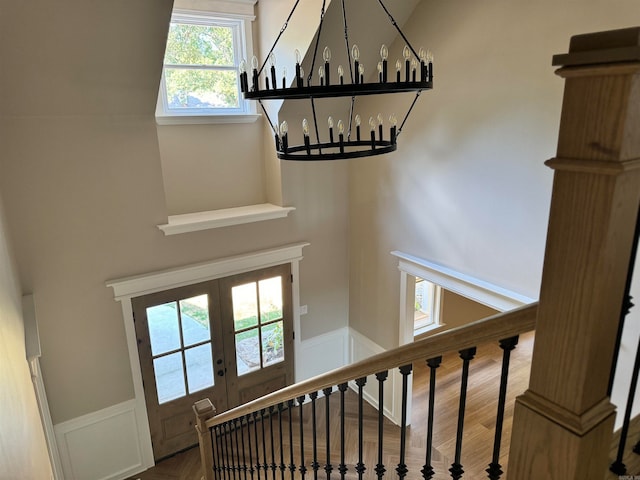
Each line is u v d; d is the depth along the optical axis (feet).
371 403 16.38
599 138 2.38
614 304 2.72
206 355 14.29
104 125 11.11
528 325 3.14
